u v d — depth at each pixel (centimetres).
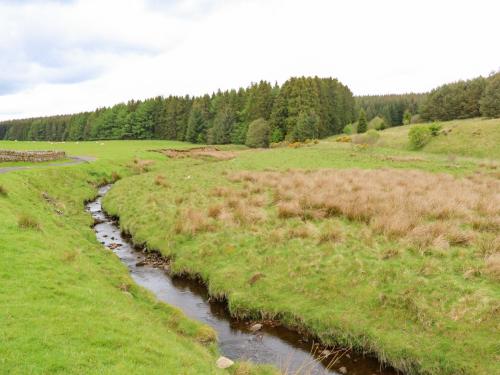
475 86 9788
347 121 11688
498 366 842
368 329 1030
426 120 10762
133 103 13712
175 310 1201
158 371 719
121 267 1534
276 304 1209
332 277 1242
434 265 1173
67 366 668
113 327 859
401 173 2916
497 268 1094
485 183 2452
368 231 1484
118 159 4844
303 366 979
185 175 3462
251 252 1502
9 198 1884
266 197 2189
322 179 2608
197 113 11381
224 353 1035
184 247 1672
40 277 1052
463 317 973
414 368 920
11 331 745
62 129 16162
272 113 9794
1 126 19450
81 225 2097
